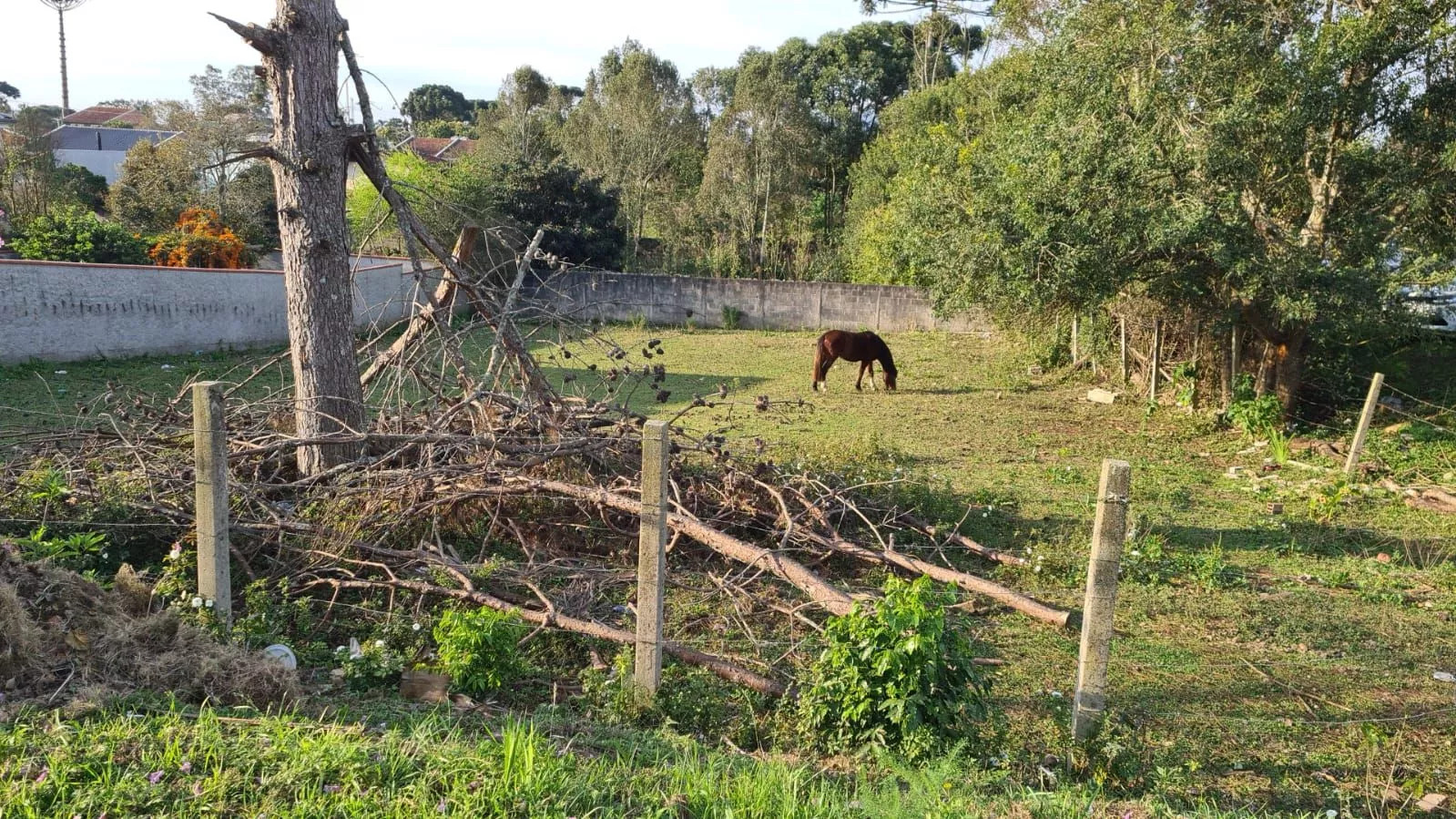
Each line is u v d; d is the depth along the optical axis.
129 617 4.29
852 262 31.70
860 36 48.19
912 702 4.04
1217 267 11.59
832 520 7.99
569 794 3.14
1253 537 8.38
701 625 5.92
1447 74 11.48
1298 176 12.48
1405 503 9.54
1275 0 11.69
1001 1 16.38
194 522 6.11
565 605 5.73
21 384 12.52
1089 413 14.51
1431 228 12.13
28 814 2.66
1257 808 4.09
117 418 8.98
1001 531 8.22
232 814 2.82
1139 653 5.81
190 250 20.50
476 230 8.82
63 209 23.70
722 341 23.73
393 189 7.99
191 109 28.45
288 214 7.17
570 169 28.55
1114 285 11.62
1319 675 5.59
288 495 6.94
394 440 7.32
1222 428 12.98
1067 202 11.36
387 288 22.94
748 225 34.78
